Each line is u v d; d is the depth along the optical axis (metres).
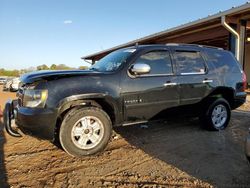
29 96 3.98
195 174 3.49
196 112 5.45
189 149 4.46
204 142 4.83
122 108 4.48
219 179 3.34
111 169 3.68
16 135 4.37
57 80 4.03
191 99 5.26
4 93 16.59
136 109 4.62
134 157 4.12
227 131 5.59
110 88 4.33
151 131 5.58
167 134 5.35
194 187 3.15
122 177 3.43
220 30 12.41
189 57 5.37
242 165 3.78
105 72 4.47
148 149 4.47
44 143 4.80
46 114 3.87
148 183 3.26
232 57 6.11
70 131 4.02
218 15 10.62
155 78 4.79
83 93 4.08
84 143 4.13
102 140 4.25
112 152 4.34
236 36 10.95
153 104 4.78
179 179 3.36
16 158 4.11
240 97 6.00
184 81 5.14
